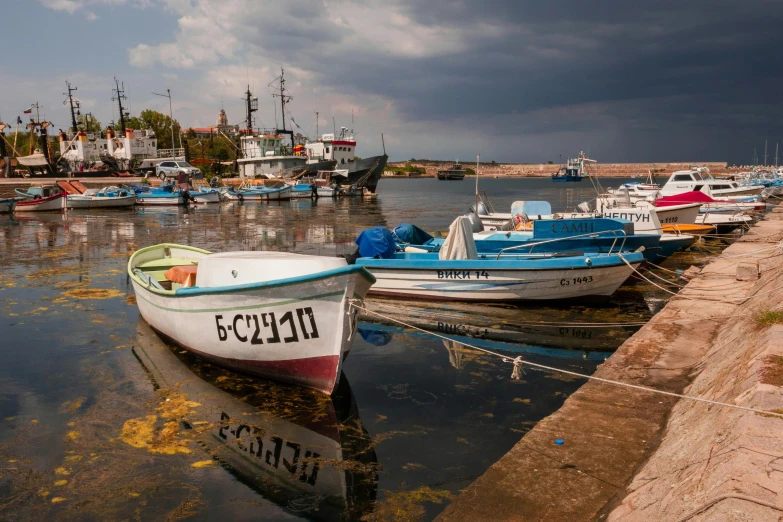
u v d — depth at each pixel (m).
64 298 12.25
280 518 4.58
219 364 8.07
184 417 6.50
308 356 7.05
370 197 57.81
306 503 4.79
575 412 5.61
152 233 26.50
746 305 8.79
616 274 11.76
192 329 8.11
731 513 2.82
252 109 68.75
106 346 9.02
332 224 31.25
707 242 21.09
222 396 7.15
